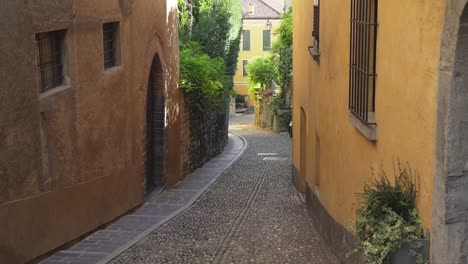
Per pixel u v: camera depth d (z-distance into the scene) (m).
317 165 11.39
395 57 6.07
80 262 8.29
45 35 8.62
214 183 16.95
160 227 10.95
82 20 9.52
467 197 4.82
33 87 7.83
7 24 7.13
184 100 17.56
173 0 16.02
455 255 4.86
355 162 7.85
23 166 7.63
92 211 10.13
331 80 9.59
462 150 4.78
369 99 7.09
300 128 14.91
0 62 7.02
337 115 9.05
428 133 5.20
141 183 13.13
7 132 7.21
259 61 40.69
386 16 6.39
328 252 9.11
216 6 23.64
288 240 9.89
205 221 11.60
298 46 15.38
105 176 10.73
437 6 4.97
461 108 4.74
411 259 5.32
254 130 37.31
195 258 8.67
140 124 12.95
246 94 59.31
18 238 7.55
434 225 5.07
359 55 7.52
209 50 23.12
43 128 8.28
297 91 15.66
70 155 9.15
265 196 14.77
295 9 16.28
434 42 5.04
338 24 9.09
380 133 6.63
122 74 11.62
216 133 23.92
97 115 10.26
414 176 5.55
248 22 58.72
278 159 22.94
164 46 15.03
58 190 8.73
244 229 10.80
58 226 8.76
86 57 9.73
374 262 5.44
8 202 7.29
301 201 13.92
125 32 11.80
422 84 5.32
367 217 5.70
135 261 8.52
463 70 4.70
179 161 16.95
